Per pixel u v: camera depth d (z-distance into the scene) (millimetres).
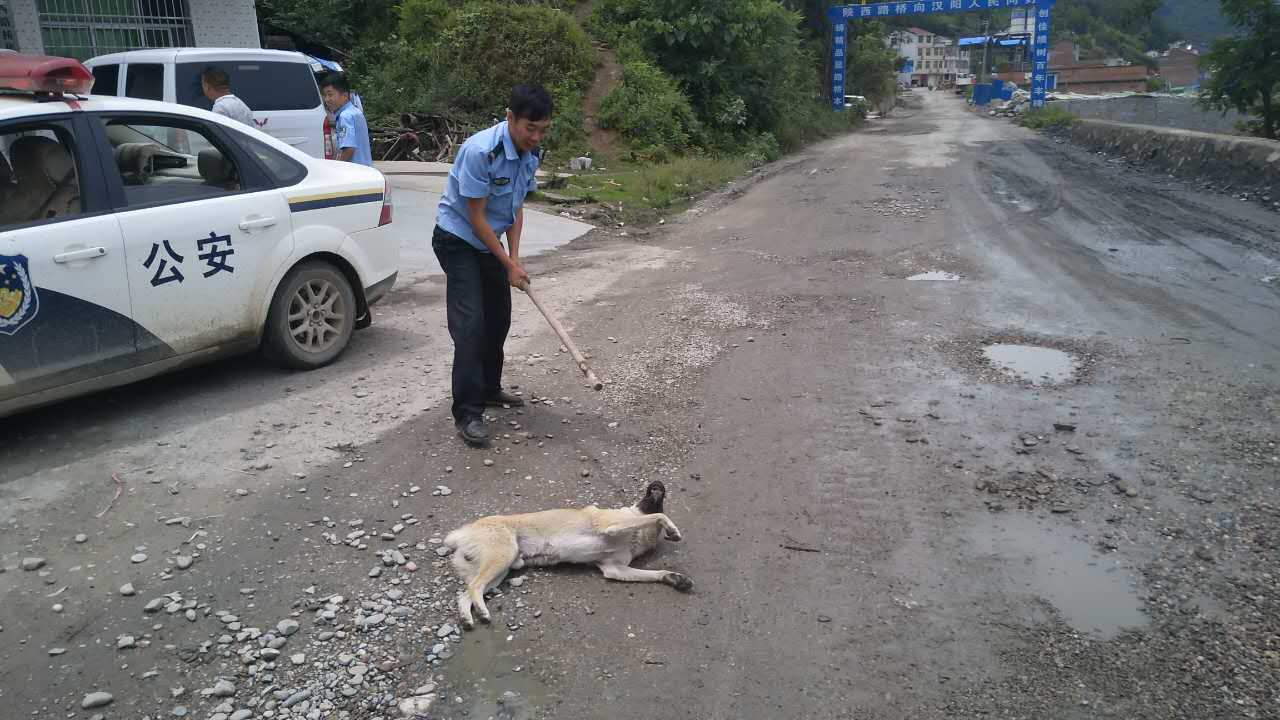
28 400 4289
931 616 3199
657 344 6367
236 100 6930
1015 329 6555
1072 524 3803
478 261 4566
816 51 36219
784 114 24016
